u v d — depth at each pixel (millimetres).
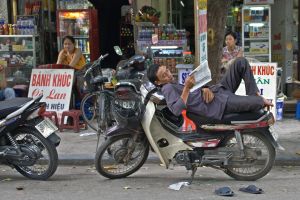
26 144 7336
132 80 8266
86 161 8414
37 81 10641
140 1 13453
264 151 7180
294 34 13797
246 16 12914
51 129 7426
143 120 7090
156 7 13688
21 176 7785
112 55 14633
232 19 13500
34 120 7430
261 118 7016
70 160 8430
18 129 7395
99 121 9125
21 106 7312
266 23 12906
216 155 6996
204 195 6656
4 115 7320
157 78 7180
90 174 7883
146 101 7066
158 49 11461
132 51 14438
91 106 10383
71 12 13273
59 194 6832
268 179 7449
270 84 10484
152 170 8016
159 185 7160
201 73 6785
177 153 7062
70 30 13336
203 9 8031
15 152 7277
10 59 12688
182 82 10547
